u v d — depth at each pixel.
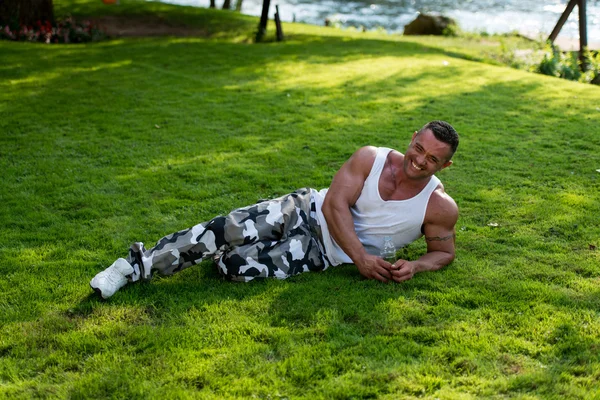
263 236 3.96
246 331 3.42
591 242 4.62
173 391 2.89
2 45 13.80
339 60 12.55
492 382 2.94
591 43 17.92
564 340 3.31
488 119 8.27
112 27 18.14
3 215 5.09
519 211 5.23
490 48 16.27
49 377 3.03
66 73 10.95
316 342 3.30
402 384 2.93
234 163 6.46
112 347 3.28
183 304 3.67
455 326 3.44
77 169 6.25
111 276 3.76
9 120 7.98
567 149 6.97
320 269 4.12
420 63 12.33
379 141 7.27
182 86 10.04
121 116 8.23
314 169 6.34
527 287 3.89
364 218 4.01
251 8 33.50
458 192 5.69
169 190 5.71
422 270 4.03
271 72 11.23
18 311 3.61
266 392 2.89
